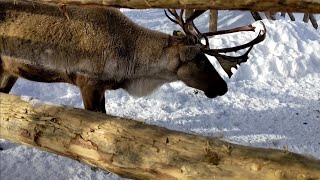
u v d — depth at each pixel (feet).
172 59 14.88
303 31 32.35
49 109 9.11
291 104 21.85
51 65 13.73
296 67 26.30
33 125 9.05
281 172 6.83
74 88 22.39
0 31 13.37
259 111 20.81
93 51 13.71
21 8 13.29
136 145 7.95
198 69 15.10
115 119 8.48
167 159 7.61
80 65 13.82
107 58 13.97
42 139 8.96
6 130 9.45
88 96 14.46
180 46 14.73
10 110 9.43
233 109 20.92
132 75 14.96
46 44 13.41
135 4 7.02
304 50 29.32
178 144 7.68
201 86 15.42
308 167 6.78
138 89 15.53
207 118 19.84
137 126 8.19
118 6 7.25
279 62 26.32
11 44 13.48
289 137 18.37
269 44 28.81
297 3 5.75
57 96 21.57
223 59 14.82
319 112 21.07
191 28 15.19
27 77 14.49
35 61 13.66
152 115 19.86
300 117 20.38
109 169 8.36
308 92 23.73
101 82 14.43
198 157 7.41
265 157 7.09
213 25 31.78
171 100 21.47
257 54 27.37
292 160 6.95
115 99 21.34
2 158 15.10
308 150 17.34
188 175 7.39
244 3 6.10
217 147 7.41
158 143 7.81
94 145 8.33
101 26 13.79
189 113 20.30
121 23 14.40
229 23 41.39
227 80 24.47
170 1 6.68
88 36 13.58
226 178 7.14
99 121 8.51
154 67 14.98
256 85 24.21
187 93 22.26
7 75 15.06
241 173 7.06
